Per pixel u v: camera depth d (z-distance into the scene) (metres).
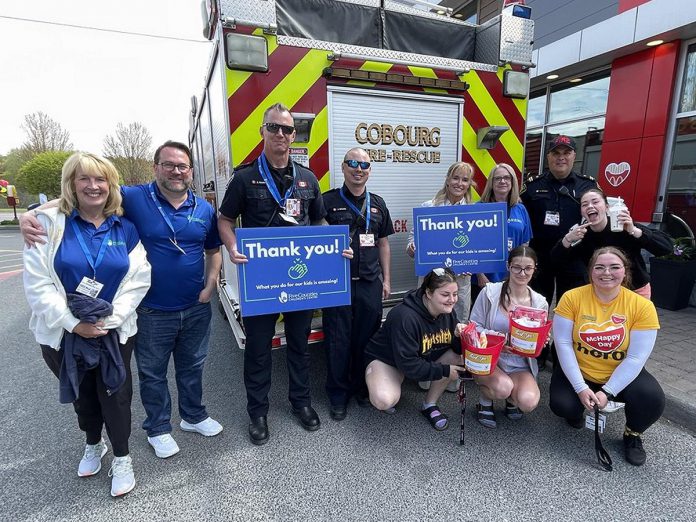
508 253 3.00
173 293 2.30
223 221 2.50
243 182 2.40
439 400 3.12
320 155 2.96
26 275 1.89
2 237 18.30
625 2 5.10
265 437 2.60
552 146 3.23
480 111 3.48
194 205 2.34
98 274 1.96
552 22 6.16
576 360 2.51
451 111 3.37
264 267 2.40
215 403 3.14
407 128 3.23
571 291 2.54
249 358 2.57
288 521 1.97
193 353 2.55
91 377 2.16
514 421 2.80
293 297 2.49
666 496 2.08
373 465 2.37
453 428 2.73
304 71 2.82
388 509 2.03
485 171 3.59
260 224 2.45
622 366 2.34
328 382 2.89
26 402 3.21
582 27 5.71
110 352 2.03
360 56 2.93
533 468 2.31
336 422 2.82
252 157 2.75
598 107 6.17
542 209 3.34
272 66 2.73
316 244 2.48
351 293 2.80
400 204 3.32
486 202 3.18
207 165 4.58
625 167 5.56
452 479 2.24
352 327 2.88
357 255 2.76
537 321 2.49
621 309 2.38
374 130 3.12
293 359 2.71
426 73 3.21
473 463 2.37
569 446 2.51
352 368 3.00
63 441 2.68
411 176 3.32
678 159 5.10
